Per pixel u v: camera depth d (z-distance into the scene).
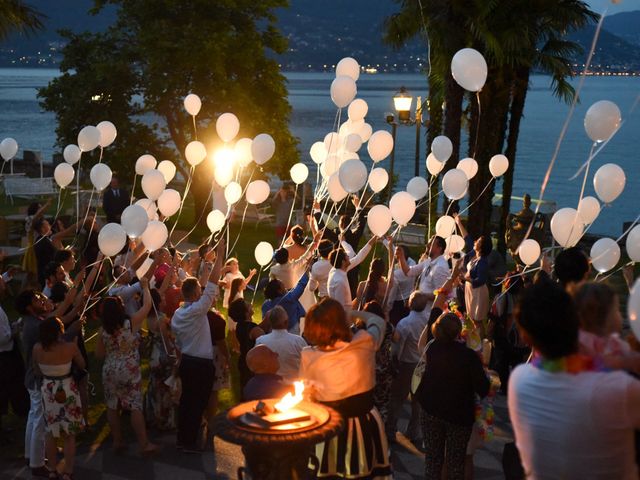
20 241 17.39
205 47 20.28
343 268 8.38
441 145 9.82
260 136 9.81
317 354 5.19
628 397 2.94
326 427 4.55
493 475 7.08
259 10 22.28
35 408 7.12
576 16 15.72
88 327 12.02
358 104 11.05
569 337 3.09
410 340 7.71
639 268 17.00
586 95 180.75
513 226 17.80
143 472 7.20
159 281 10.13
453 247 9.90
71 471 6.95
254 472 4.71
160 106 21.42
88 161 21.92
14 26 13.50
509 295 9.13
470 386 5.87
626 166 60.03
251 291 14.42
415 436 7.83
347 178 7.76
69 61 21.80
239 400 9.18
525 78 16.61
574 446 3.01
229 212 10.49
